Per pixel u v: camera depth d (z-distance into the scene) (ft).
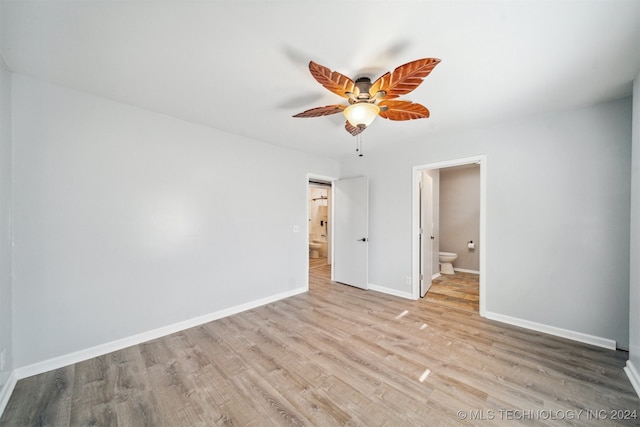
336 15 4.27
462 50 5.13
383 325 8.91
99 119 7.21
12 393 5.54
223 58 5.48
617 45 4.91
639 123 5.73
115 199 7.47
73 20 4.34
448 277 15.87
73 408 5.12
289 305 11.02
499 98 7.21
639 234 5.64
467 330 8.48
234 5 4.07
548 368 6.36
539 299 8.44
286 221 12.21
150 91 6.90
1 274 5.44
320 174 13.98
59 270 6.59
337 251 14.93
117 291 7.48
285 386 5.76
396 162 12.30
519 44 4.93
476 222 17.06
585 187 7.70
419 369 6.36
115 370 6.40
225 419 4.85
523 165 8.70
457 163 10.22
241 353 7.15
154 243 8.20
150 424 4.75
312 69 4.73
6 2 3.92
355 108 5.78
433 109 7.94
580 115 7.77
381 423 4.74
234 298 10.20
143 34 4.74
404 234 12.00
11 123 5.94
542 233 8.38
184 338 8.09
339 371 6.29
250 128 9.65
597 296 7.52
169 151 8.53
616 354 6.98
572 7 4.04
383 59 5.46
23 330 6.09
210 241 9.53
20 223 6.07
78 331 6.85
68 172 6.72
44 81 6.39
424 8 4.11
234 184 10.25
